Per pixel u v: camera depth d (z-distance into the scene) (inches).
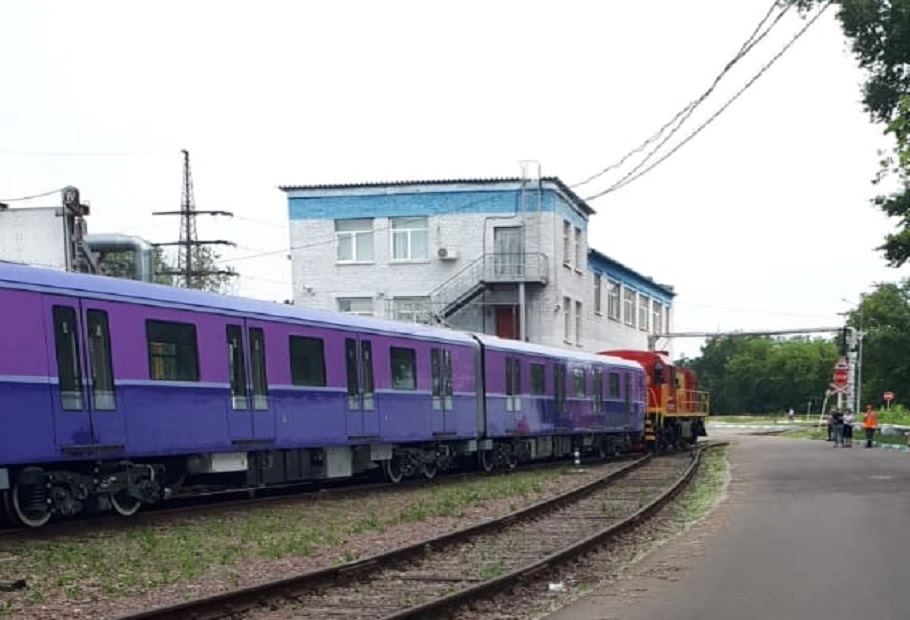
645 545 475.2
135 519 532.7
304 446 663.1
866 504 613.0
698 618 301.3
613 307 1929.1
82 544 445.7
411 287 1488.7
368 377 741.9
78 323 499.5
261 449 623.5
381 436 749.3
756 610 310.7
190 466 587.8
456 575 387.2
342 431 704.4
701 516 584.7
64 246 874.8
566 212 1549.0
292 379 657.6
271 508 603.2
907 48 868.6
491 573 390.3
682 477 824.9
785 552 428.5
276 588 332.2
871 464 997.2
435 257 1481.3
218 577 379.2
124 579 368.5
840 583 353.1
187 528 506.0
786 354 5187.0
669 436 1507.1
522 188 1437.0
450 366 858.1
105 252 931.3
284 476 666.8
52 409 479.5
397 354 782.5
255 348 626.8
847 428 1493.6
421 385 810.2
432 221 1486.2
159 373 547.5
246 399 613.6
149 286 553.9
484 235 1473.9
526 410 989.8
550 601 343.0
